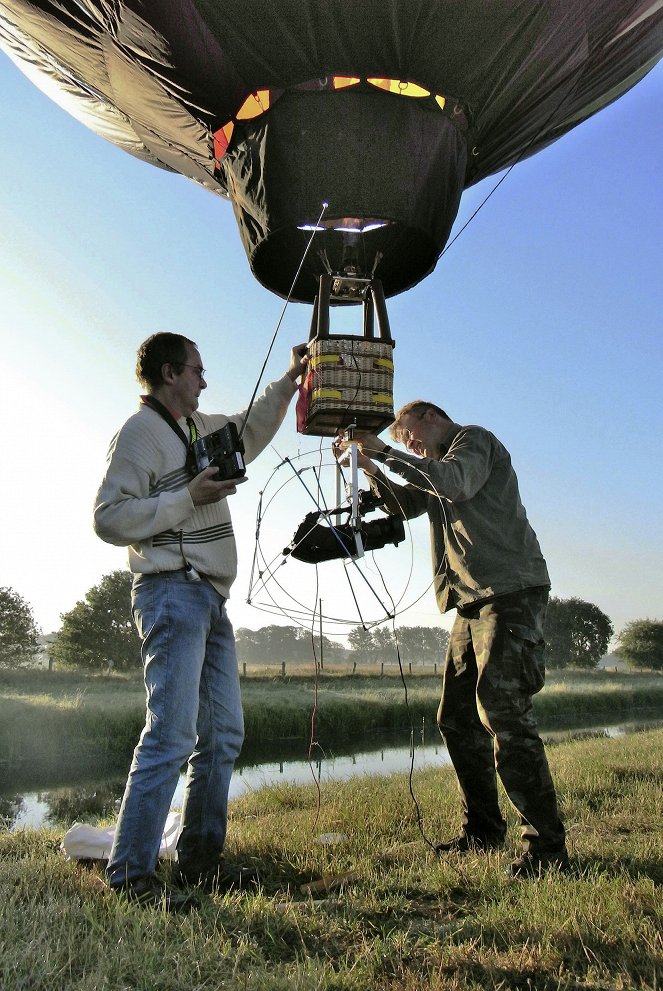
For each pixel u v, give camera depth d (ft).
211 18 10.55
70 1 11.37
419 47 10.68
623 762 20.53
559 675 188.14
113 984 6.04
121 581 104.68
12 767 36.99
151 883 8.39
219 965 6.46
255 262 12.55
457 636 11.21
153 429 9.48
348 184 11.07
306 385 10.87
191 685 8.99
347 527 10.78
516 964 6.55
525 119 12.31
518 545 10.29
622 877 8.61
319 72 10.82
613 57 11.97
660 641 258.78
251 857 10.33
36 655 98.99
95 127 16.07
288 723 55.11
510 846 10.94
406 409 11.78
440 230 11.98
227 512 10.02
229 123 11.87
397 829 12.12
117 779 33.68
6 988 5.79
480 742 11.05
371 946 6.95
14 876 8.81
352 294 12.32
